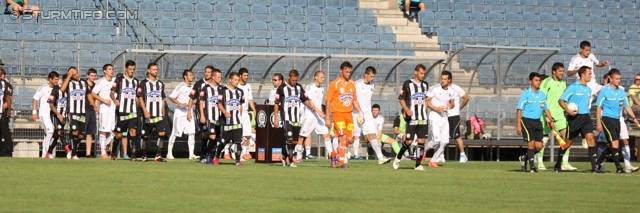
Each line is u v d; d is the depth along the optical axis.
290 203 17.08
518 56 46.47
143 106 34.56
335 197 18.62
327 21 67.19
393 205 17.12
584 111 31.44
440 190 21.11
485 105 47.22
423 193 20.11
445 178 26.06
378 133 45.31
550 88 34.59
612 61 62.16
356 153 44.72
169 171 26.95
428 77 46.81
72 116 37.59
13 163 30.67
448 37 66.75
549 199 19.05
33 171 25.59
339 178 25.06
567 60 64.19
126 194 18.23
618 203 18.34
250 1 67.50
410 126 32.09
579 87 31.36
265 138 35.81
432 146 32.62
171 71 44.38
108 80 39.25
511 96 47.47
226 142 33.31
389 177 26.05
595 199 19.22
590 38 69.94
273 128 35.84
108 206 15.77
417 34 66.94
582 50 36.59
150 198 17.45
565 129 34.34
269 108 35.91
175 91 40.78
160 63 44.16
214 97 33.41
